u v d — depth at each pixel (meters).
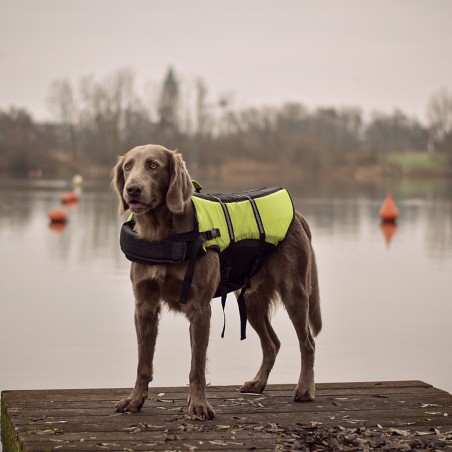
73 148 73.94
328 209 33.53
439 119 79.12
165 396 6.58
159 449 5.27
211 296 6.01
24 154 71.06
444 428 5.82
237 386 7.03
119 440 5.43
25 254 17.44
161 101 75.06
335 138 79.94
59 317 11.07
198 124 75.25
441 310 11.91
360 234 23.31
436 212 32.97
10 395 6.53
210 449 5.28
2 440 6.47
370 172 77.31
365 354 9.38
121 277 14.41
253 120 76.38
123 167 5.98
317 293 6.80
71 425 5.75
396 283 14.30
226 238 6.16
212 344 9.77
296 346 9.65
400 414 6.15
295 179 70.50
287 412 6.18
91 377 8.31
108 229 23.45
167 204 5.76
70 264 15.96
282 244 6.54
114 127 74.31
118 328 10.48
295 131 79.00
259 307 6.79
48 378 8.25
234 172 74.31
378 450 5.27
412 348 9.67
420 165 78.19
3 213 28.72
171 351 9.47
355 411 6.23
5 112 71.00
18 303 11.98
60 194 42.00
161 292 5.97
